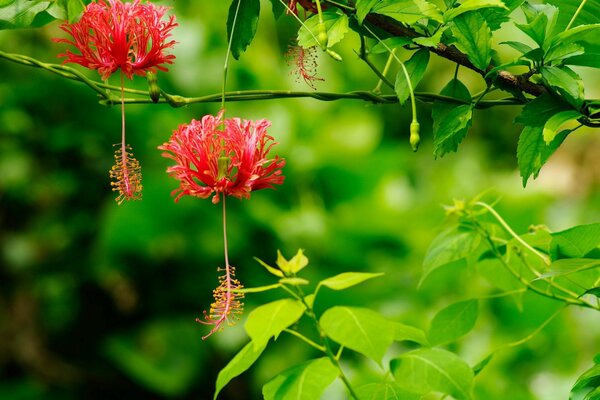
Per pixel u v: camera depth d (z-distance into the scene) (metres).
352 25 2.37
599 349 5.98
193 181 2.21
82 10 2.52
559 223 7.75
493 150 8.30
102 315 6.67
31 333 6.70
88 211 6.63
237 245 6.14
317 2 2.19
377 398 2.37
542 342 5.84
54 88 6.35
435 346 2.73
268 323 2.18
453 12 2.18
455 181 7.15
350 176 6.38
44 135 6.48
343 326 2.15
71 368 6.71
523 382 5.77
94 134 6.46
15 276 6.69
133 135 6.34
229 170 2.19
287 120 6.38
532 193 6.89
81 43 2.28
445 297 6.02
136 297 6.52
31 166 6.53
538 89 2.37
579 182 8.18
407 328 2.39
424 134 7.90
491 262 2.88
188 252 6.20
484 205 2.71
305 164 6.33
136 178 2.33
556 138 2.35
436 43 2.21
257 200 6.25
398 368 2.26
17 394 6.57
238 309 2.22
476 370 2.54
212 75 6.42
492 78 2.30
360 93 2.52
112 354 6.43
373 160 6.36
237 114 6.42
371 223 6.28
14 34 6.49
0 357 6.66
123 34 2.25
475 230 2.73
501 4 2.12
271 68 6.50
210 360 6.36
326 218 6.30
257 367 6.05
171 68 6.37
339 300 6.04
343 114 6.69
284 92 2.51
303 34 2.24
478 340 5.82
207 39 6.49
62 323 6.70
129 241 6.18
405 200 6.66
